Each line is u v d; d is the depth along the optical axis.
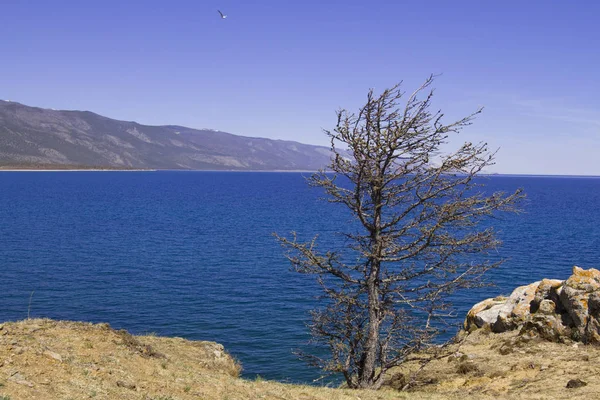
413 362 21.91
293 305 37.91
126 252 59.78
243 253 60.41
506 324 23.20
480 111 16.28
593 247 65.44
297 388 14.47
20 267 49.50
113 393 10.78
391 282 17.38
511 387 16.52
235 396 12.38
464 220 16.92
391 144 16.16
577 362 17.50
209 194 198.25
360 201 17.30
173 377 12.78
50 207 119.25
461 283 17.45
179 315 35.38
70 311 35.81
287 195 196.62
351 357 17.84
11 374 10.34
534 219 103.56
